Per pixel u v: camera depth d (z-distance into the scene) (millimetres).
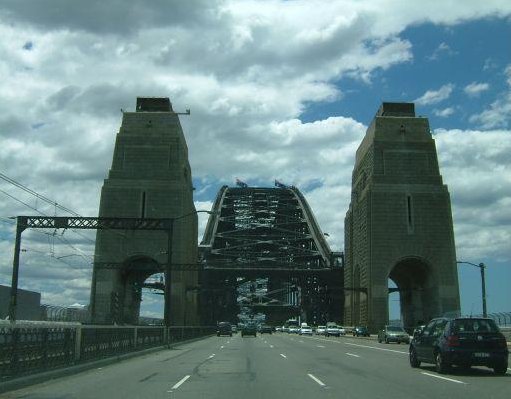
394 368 23484
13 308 47531
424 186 107875
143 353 34344
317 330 109938
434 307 104875
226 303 157750
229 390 16344
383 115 115000
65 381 18844
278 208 185250
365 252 108625
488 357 19891
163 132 109062
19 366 16984
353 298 120250
